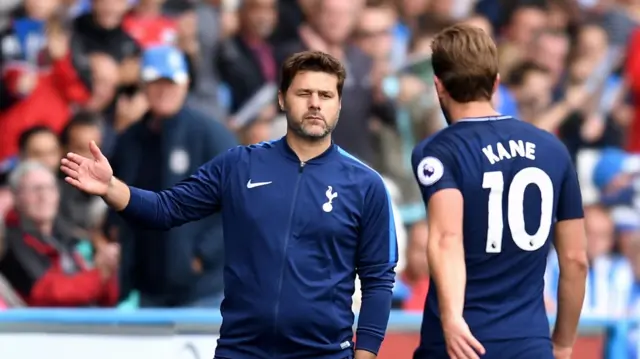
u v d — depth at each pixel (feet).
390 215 50.96
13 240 82.69
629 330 75.20
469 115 48.57
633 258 104.63
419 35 107.65
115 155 81.71
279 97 51.55
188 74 92.79
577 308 49.67
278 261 49.08
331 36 98.37
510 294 47.39
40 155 88.02
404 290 90.02
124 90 96.58
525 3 115.44
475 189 47.39
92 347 65.26
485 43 48.57
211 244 80.69
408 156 98.89
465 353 45.24
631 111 115.24
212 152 82.12
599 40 116.06
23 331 64.28
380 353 70.85
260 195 49.78
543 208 47.98
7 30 98.17
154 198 50.34
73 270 83.71
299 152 50.55
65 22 100.32
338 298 49.65
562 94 112.68
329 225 49.44
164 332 66.54
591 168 110.52
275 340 48.98
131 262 80.59
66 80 96.27
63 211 86.53
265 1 98.37
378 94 98.73
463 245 47.44
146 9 99.60
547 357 47.14
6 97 95.66
